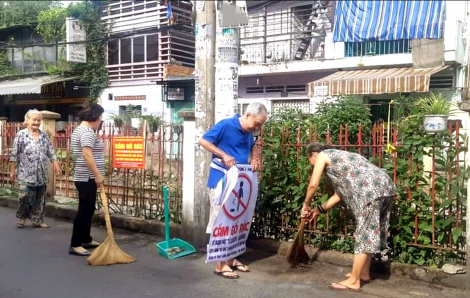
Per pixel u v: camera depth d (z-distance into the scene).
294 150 5.53
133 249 5.91
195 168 5.74
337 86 14.60
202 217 5.76
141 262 5.37
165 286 4.59
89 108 5.55
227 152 4.82
